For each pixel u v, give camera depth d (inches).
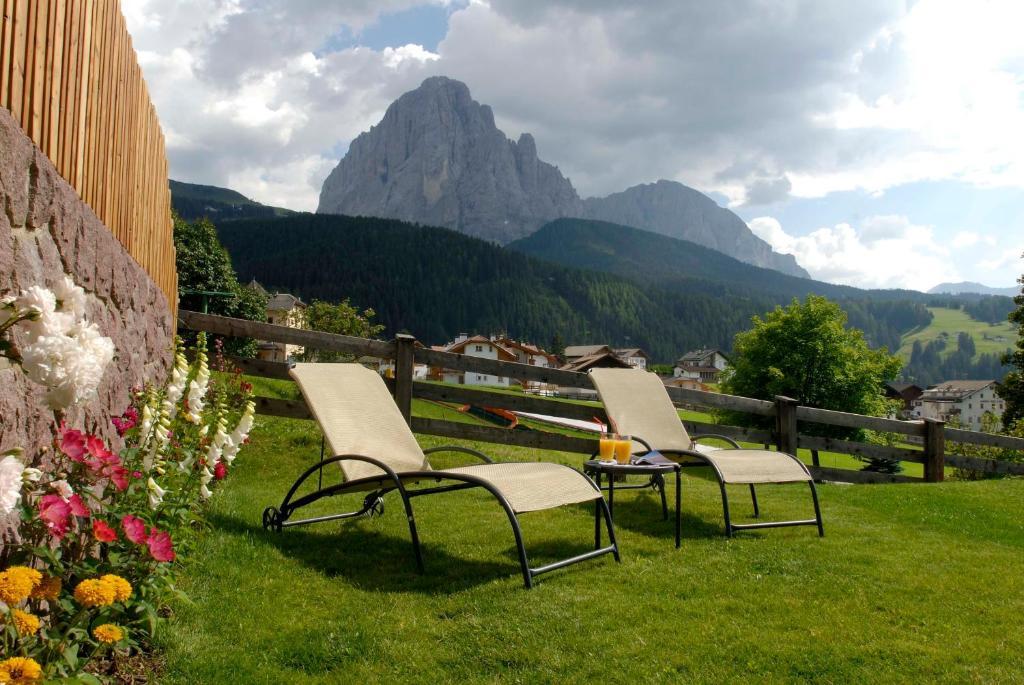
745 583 129.4
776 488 249.8
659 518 187.2
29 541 74.9
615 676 90.0
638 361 4771.2
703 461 181.6
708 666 94.0
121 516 92.5
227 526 150.2
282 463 227.0
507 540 157.2
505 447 287.4
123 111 137.0
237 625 100.3
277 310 2431.1
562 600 115.7
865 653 98.9
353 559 137.9
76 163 100.3
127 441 116.4
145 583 87.4
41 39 82.1
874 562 146.1
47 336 60.7
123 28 134.8
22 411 74.5
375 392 169.5
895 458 325.1
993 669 95.0
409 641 98.3
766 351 1208.8
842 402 1167.6
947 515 205.8
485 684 87.1
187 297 1396.4
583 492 137.9
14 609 60.2
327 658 92.3
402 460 159.0
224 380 234.8
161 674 83.9
